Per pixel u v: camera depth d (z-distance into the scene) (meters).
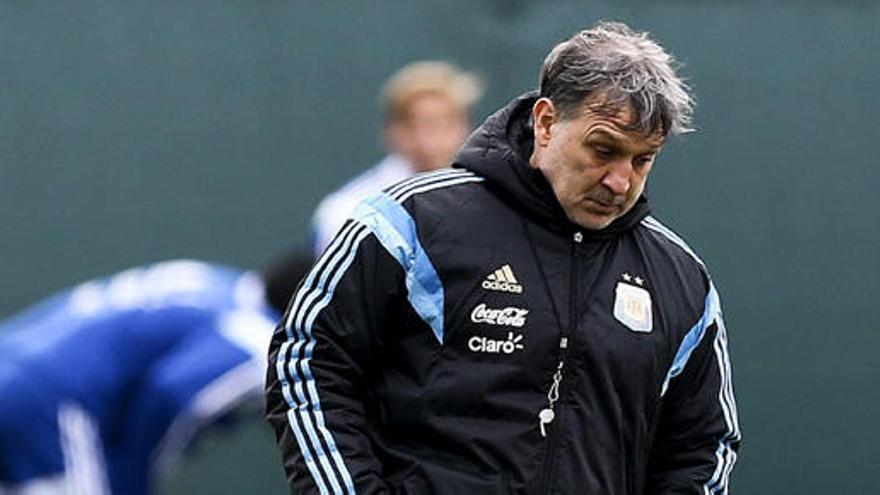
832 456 25.58
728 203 25.47
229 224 24.55
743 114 25.47
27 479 19.69
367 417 12.39
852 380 25.58
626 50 11.91
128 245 24.38
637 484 12.72
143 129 24.44
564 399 12.17
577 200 12.10
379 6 24.69
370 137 24.73
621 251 12.59
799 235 25.58
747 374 25.56
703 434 13.00
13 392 19.62
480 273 12.16
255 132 24.61
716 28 25.34
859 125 25.61
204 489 24.56
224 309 19.81
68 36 24.31
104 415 19.78
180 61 24.50
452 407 12.08
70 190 24.30
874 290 25.61
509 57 24.53
